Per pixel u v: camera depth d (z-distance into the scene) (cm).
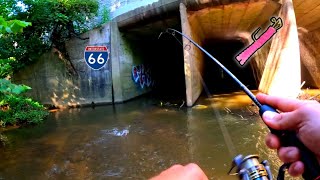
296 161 61
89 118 1034
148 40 1641
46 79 1355
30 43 1287
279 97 70
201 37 1667
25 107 1116
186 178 45
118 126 879
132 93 1462
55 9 1251
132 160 579
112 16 1598
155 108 1152
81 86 1350
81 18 1323
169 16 1184
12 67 1283
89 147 685
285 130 64
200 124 827
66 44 1341
